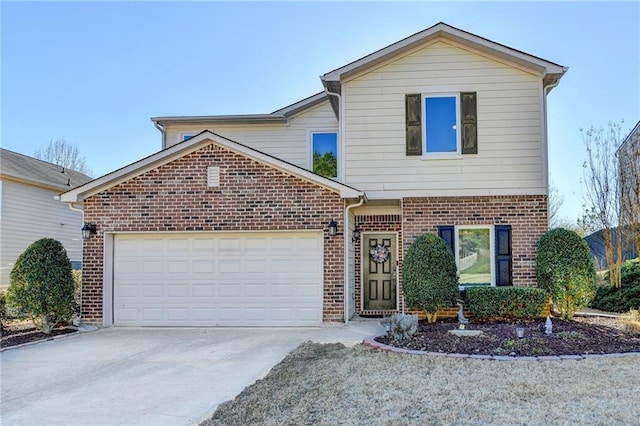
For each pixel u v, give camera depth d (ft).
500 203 39.06
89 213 39.34
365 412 16.79
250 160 38.81
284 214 38.27
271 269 38.70
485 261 38.88
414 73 40.60
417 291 34.73
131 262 39.47
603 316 37.68
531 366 22.48
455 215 39.34
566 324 32.78
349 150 40.60
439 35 40.09
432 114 40.29
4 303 36.78
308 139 50.88
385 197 40.01
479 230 39.29
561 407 16.84
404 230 39.58
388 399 18.10
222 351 29.07
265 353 28.19
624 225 47.26
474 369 22.13
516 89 39.68
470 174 39.52
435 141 40.09
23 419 17.52
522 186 39.04
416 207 39.70
